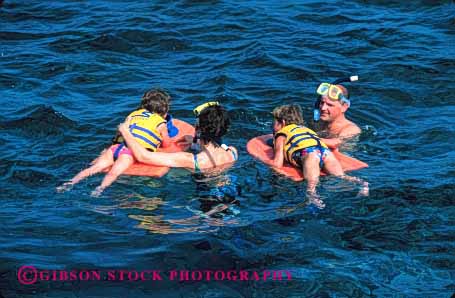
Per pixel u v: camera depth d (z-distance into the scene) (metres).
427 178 10.38
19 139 11.52
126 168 10.36
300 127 10.80
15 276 8.05
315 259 8.48
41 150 11.15
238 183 10.17
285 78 14.15
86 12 17.53
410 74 14.39
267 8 17.83
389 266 8.38
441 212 9.49
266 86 13.73
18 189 9.98
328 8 17.84
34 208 9.48
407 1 18.16
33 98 13.09
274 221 9.25
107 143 11.40
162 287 7.93
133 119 10.76
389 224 9.23
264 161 10.78
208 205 9.60
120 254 8.50
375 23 16.92
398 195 9.88
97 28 16.48
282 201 9.73
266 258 8.48
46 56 15.05
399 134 11.99
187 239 8.80
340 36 16.25
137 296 7.77
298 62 14.87
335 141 11.69
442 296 7.84
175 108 12.80
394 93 13.61
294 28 16.69
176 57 15.21
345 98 12.12
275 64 14.74
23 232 8.91
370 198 9.79
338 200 9.74
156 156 10.49
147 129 10.62
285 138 10.74
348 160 10.95
